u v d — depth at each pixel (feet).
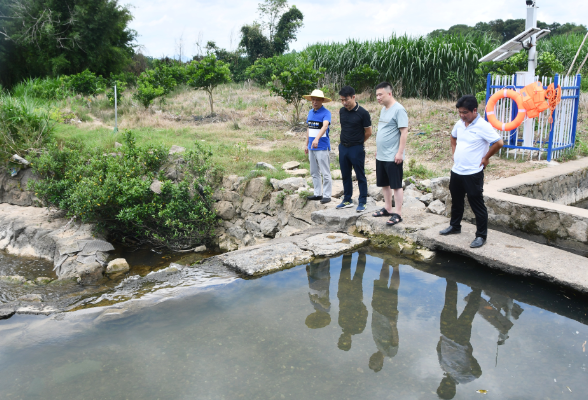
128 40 99.81
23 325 12.69
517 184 20.48
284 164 29.84
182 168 29.17
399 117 16.88
